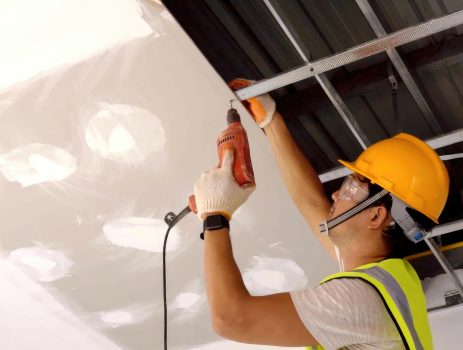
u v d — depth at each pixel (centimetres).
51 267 352
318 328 169
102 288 363
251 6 239
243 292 172
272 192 306
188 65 258
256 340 173
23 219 325
